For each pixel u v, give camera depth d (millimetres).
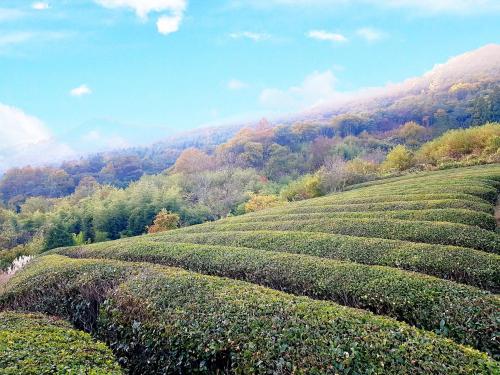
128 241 19297
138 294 9141
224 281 9523
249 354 6078
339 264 10766
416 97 119688
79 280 11164
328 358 5578
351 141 77750
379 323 6613
